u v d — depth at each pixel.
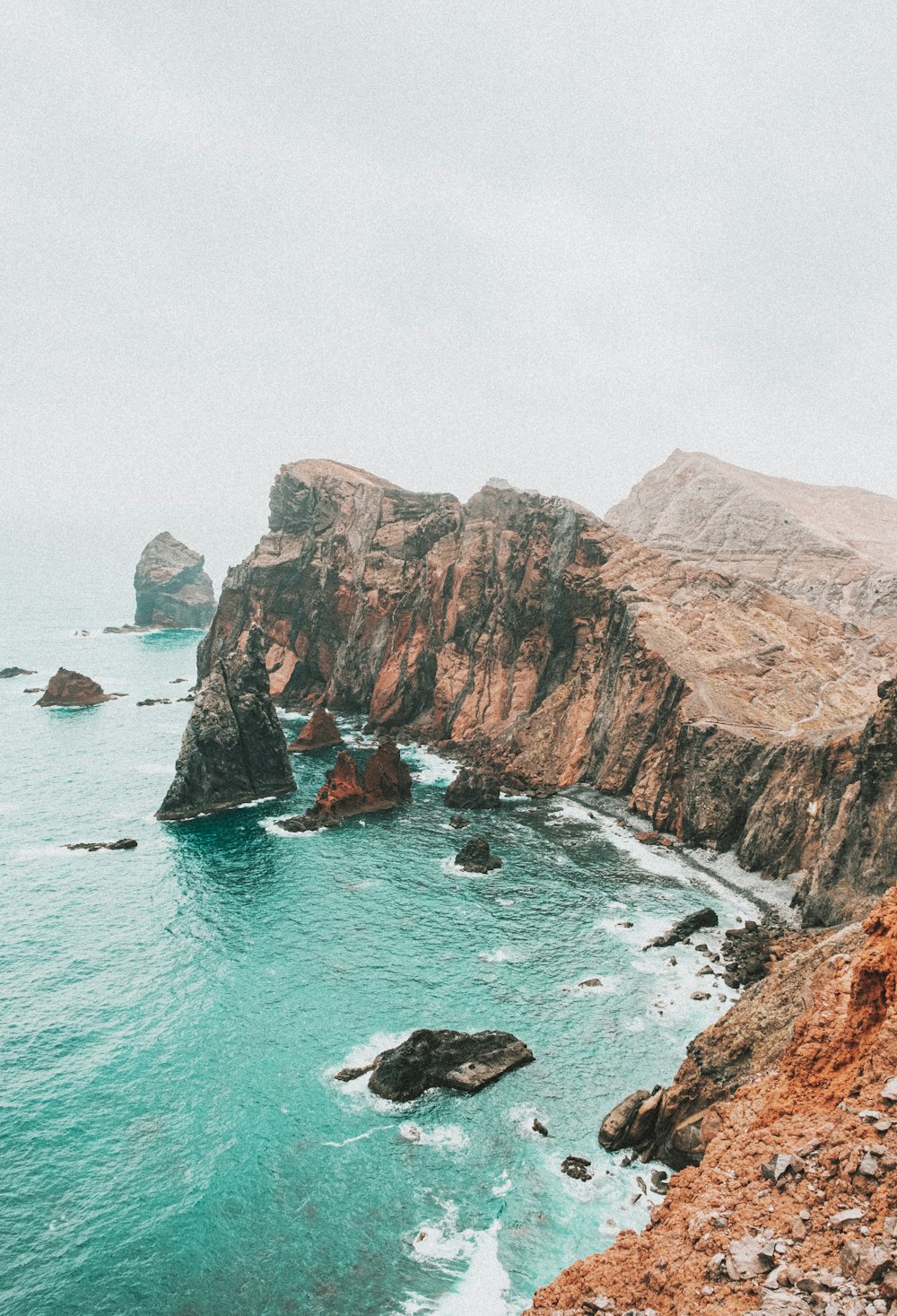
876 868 67.19
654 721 111.75
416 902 81.12
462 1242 41.56
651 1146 47.31
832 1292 18.06
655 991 64.19
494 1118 50.62
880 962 26.52
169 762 134.12
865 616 146.88
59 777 125.38
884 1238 18.88
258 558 197.88
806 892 77.88
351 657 172.62
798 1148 22.91
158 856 93.94
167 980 66.19
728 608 127.00
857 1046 26.58
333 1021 60.56
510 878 87.38
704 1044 47.44
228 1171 46.53
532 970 67.75
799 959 47.34
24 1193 44.84
